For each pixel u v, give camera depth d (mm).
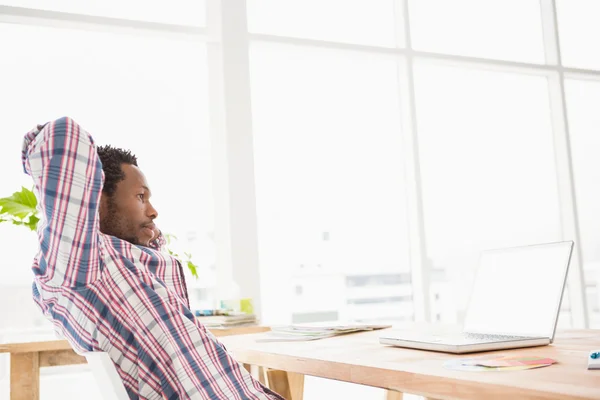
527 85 4215
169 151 3109
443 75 3928
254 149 3197
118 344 986
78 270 957
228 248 3098
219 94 3191
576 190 4266
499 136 4035
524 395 739
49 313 1096
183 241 3082
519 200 4035
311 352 1260
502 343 1135
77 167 911
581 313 4109
